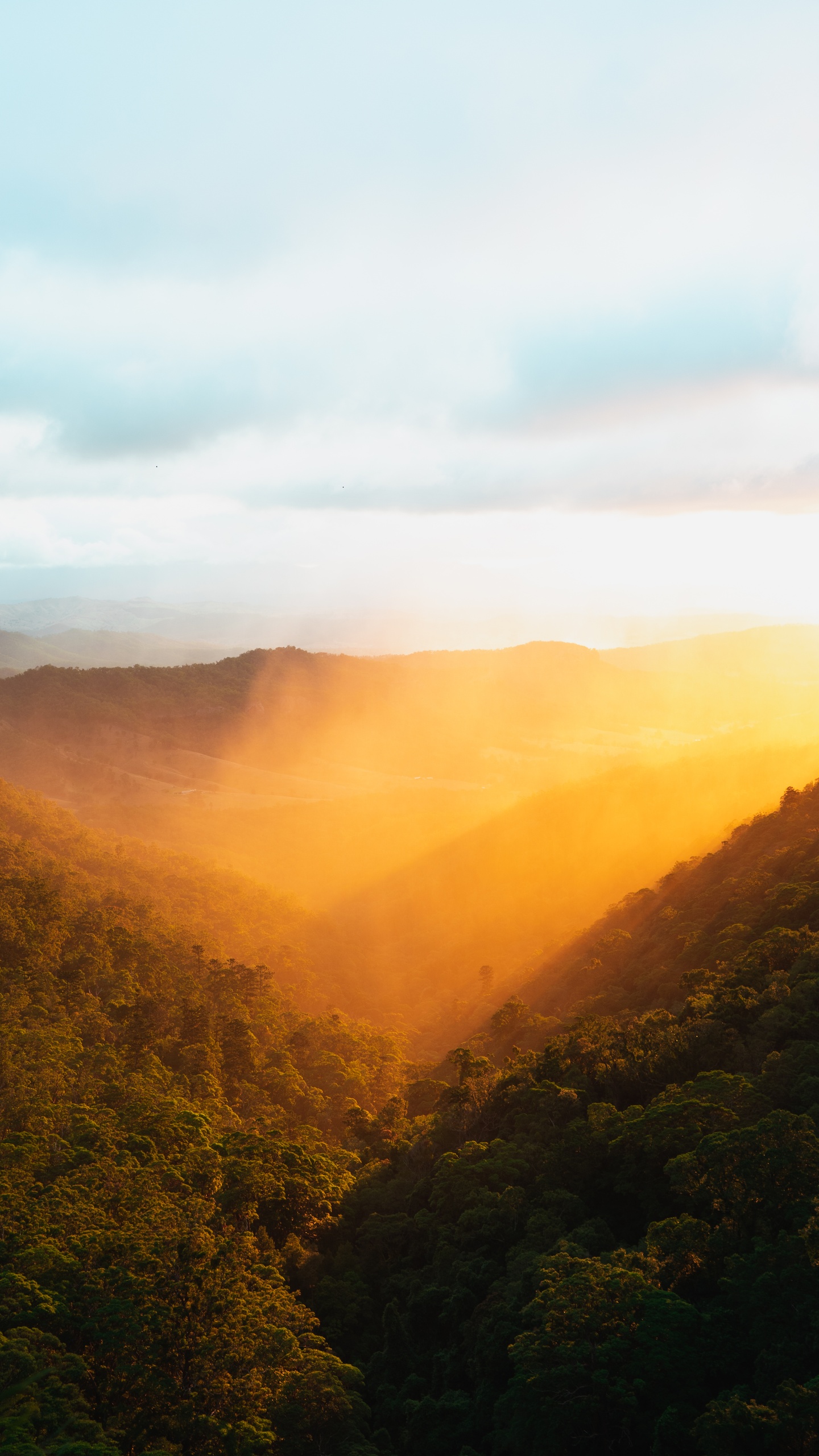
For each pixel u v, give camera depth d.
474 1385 52.19
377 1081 121.44
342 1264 69.00
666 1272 49.31
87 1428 40.06
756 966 89.31
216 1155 71.12
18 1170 64.19
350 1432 48.28
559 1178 67.19
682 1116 62.19
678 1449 37.69
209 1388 44.84
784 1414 35.00
